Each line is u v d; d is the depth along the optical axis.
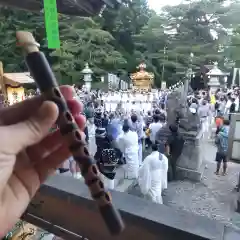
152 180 4.59
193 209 5.08
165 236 1.41
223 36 25.62
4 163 0.68
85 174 0.69
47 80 0.68
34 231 2.49
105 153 4.48
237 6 24.52
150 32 26.72
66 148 0.89
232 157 5.16
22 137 0.68
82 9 2.77
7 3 2.52
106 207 0.67
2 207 0.84
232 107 11.78
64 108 0.70
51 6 2.31
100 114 7.65
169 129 6.45
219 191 5.79
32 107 0.82
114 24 25.92
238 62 24.67
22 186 0.89
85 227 1.70
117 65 23.97
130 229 1.51
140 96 14.64
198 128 6.63
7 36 17.09
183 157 6.40
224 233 1.36
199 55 25.55
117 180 5.64
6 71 16.98
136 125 6.93
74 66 20.66
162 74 26.06
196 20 26.08
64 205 1.76
